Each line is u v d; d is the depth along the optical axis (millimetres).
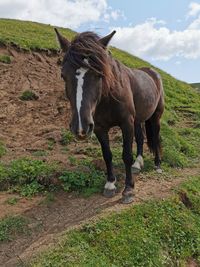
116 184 1963
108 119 1707
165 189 1950
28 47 3883
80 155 2316
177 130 3182
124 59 5082
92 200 1798
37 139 2574
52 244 1419
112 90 1614
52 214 1689
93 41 1459
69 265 1306
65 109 3023
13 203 1774
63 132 2625
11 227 1575
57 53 4000
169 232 1669
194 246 1689
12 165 2074
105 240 1479
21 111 2926
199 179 2195
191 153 2689
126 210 1671
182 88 4926
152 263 1481
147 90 2018
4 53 3693
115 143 2566
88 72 1437
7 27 4730
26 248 1438
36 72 3555
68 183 1913
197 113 3824
